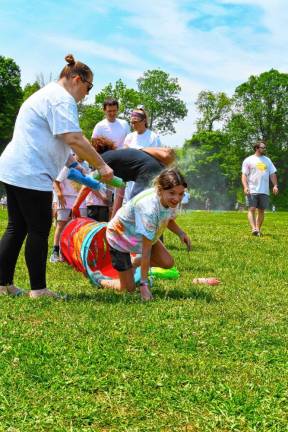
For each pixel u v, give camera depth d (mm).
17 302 4902
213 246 9844
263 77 66438
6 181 5035
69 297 5191
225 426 2719
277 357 3596
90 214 8469
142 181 6383
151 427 2689
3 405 2855
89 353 3564
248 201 12781
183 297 5227
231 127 68938
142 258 5176
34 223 5098
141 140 8125
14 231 5238
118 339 3863
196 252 8859
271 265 7488
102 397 3000
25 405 2865
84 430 2652
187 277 6422
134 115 8031
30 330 4043
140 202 5145
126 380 3188
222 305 4902
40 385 3107
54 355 3543
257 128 66812
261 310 4789
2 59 58000
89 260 6777
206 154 74500
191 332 4035
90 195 8414
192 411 2848
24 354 3561
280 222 19969
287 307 4918
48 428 2684
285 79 65875
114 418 2762
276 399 2988
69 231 7082
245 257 8320
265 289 5727
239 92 67688
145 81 78000
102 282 5793
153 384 3139
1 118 57344
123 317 4430
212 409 2854
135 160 6449
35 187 5016
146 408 2867
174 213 5371
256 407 2883
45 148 5031
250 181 12797
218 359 3551
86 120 62125
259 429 2691
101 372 3301
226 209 73875
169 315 4508
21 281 6141
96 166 5121
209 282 5996
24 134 5051
